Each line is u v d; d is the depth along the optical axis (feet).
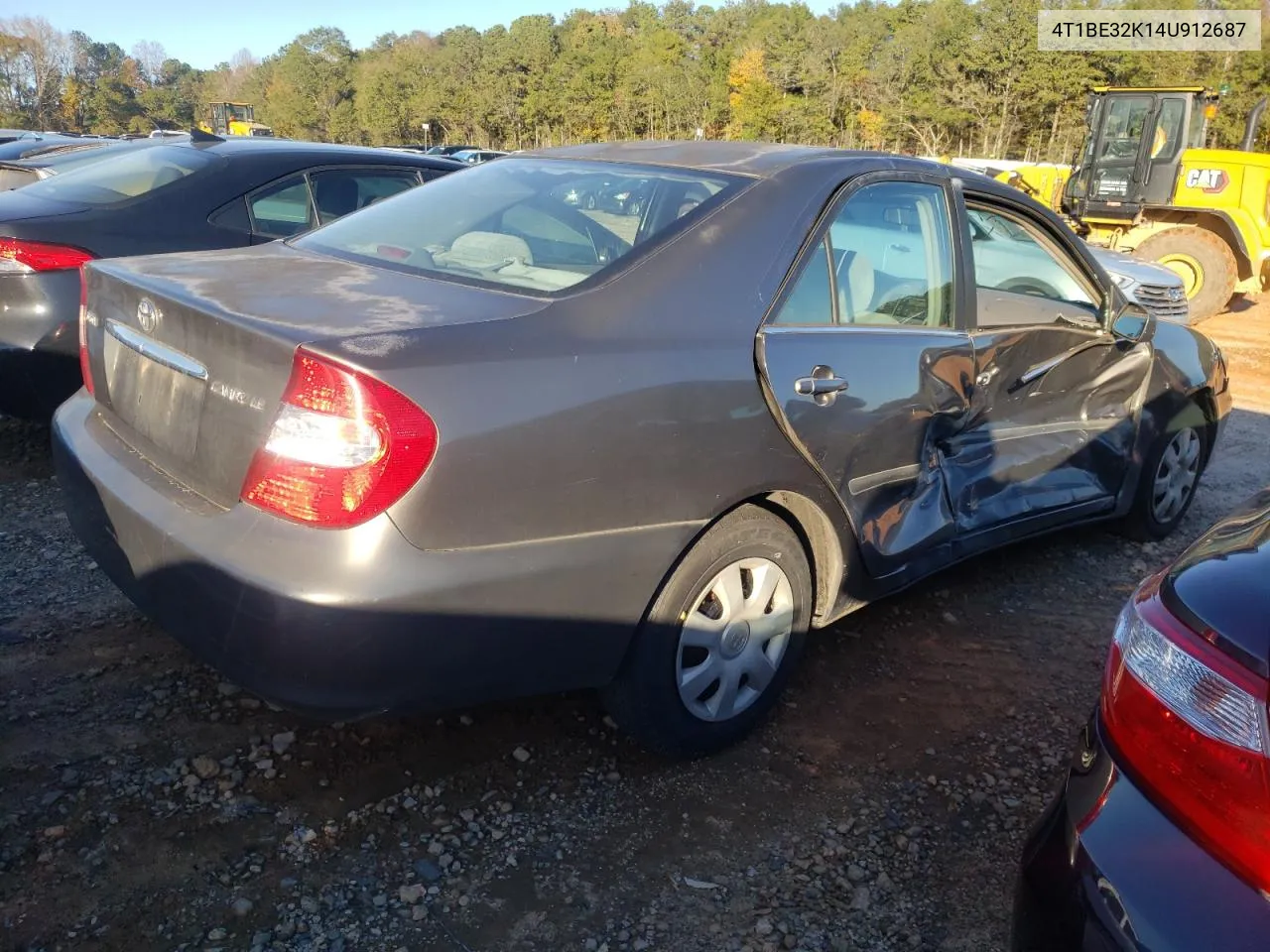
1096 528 16.22
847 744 9.95
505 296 8.23
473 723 9.82
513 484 7.25
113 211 16.01
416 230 10.23
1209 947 4.65
